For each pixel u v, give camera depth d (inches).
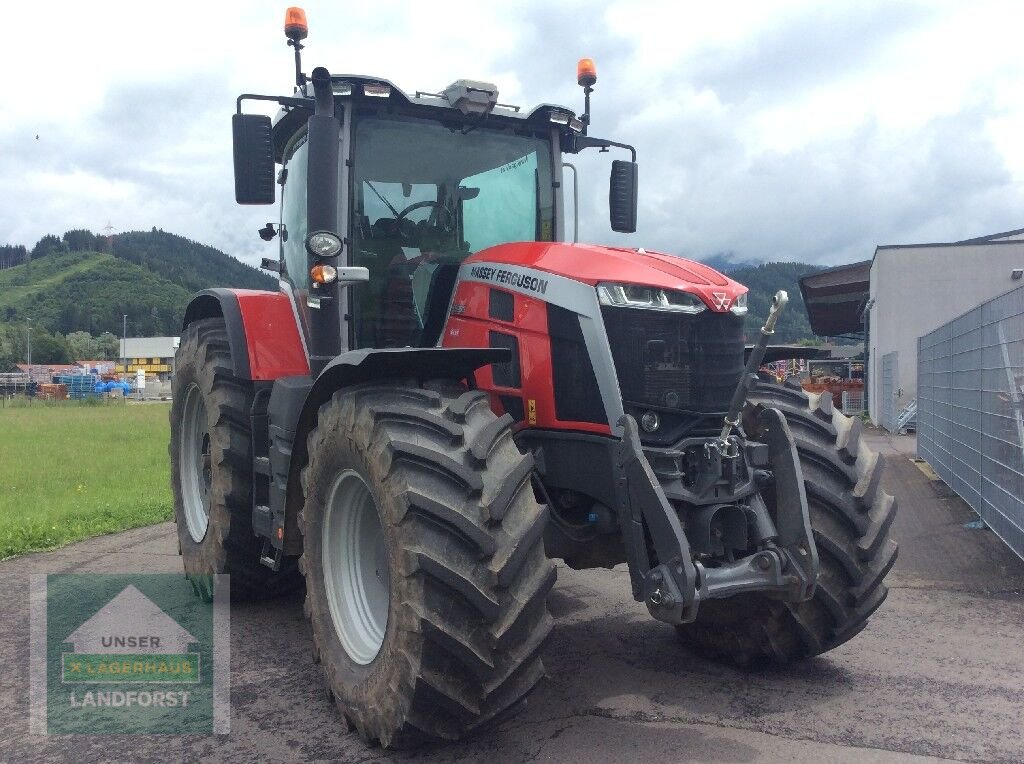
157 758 109.4
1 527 257.1
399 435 109.3
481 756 107.7
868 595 130.4
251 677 138.7
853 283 861.8
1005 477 225.3
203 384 177.0
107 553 232.8
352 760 108.0
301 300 165.5
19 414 1079.6
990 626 162.2
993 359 242.4
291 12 144.6
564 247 133.6
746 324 130.0
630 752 108.2
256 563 175.0
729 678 134.9
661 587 108.3
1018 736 112.2
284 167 182.5
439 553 101.0
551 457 126.7
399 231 151.3
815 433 137.0
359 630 122.2
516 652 102.3
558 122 159.0
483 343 136.5
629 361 119.2
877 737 112.1
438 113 153.3
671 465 116.8
